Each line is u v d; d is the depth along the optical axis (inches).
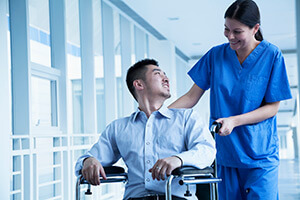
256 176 72.9
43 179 158.1
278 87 74.5
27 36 140.9
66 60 169.5
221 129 67.0
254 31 71.2
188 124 65.3
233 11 68.9
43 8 164.6
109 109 229.5
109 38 233.8
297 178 313.3
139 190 64.4
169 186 53.4
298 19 195.0
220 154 76.5
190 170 55.1
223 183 77.2
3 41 105.2
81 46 197.6
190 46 378.6
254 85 74.7
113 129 68.6
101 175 61.0
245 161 73.6
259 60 74.6
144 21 289.4
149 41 346.3
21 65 140.5
